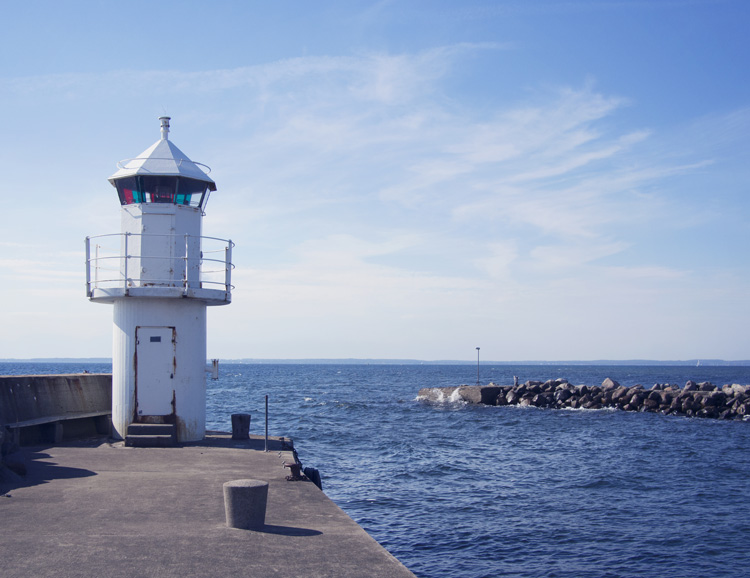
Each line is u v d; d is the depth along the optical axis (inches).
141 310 623.5
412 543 618.8
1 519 332.5
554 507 753.0
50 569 256.2
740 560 574.9
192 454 551.8
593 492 831.1
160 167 633.6
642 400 2101.4
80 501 374.6
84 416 677.3
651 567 558.6
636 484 879.1
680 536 641.0
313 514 357.4
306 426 1599.4
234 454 555.5
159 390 622.2
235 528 322.7
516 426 1636.3
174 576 251.4
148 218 635.5
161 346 625.6
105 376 751.7
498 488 853.2
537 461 1073.5
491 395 2331.4
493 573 542.6
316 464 1024.2
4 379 569.6
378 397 2856.8
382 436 1402.6
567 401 2215.8
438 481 899.4
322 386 4042.8
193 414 636.1
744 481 901.8
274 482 441.4
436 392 2479.1
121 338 629.3
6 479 427.2
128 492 400.5
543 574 541.6
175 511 354.9
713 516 713.0
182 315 633.0
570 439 1368.1
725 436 1429.6
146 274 631.2
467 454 1148.5
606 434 1464.1
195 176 644.7
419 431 1508.4
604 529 664.4
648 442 1321.4
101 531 312.3
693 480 907.4
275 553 284.7
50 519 333.4
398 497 799.1
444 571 547.2
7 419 555.5
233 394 3120.1
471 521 693.3
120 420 626.8
